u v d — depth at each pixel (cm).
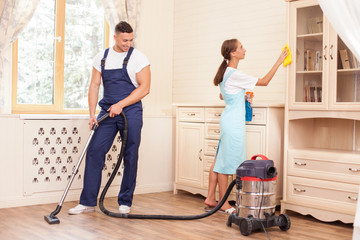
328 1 248
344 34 247
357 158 317
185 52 493
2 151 369
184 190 456
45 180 392
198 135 423
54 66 423
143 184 458
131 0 455
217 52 461
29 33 407
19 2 382
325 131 378
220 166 358
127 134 354
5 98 386
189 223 325
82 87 442
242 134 355
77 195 410
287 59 353
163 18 494
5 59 384
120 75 351
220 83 366
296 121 365
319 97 338
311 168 342
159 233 296
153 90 486
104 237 285
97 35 451
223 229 310
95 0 448
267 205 307
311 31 342
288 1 354
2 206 369
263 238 290
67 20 430
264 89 419
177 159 447
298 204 349
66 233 293
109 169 430
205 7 472
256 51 425
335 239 290
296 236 296
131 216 337
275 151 374
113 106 344
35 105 411
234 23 445
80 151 410
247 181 306
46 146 392
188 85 491
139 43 473
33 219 331
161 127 471
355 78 317
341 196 325
